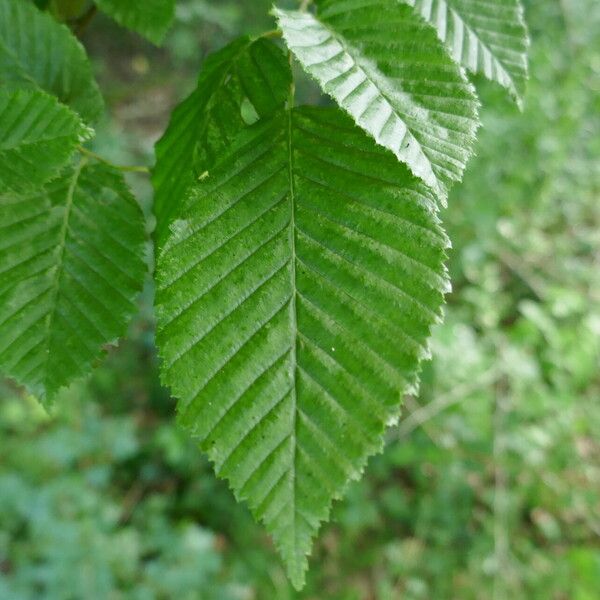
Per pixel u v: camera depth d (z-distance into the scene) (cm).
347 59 13
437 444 69
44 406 16
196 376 14
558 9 88
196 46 95
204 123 16
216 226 14
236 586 64
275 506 14
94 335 16
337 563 70
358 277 14
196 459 71
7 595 54
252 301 14
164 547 63
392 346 14
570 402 73
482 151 79
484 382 70
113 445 68
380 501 73
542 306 84
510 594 68
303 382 14
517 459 71
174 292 14
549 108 83
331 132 15
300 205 14
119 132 88
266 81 15
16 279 16
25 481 61
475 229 79
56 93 17
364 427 14
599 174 91
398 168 14
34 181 14
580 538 73
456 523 72
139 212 17
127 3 19
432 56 13
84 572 57
